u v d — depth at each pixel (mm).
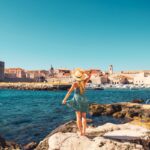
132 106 32125
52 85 161500
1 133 21562
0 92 130875
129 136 9656
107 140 8781
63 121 29000
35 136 20828
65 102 9289
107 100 74562
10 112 38656
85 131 10039
